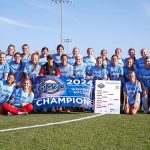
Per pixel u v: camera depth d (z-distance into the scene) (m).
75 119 9.03
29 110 10.32
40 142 6.26
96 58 12.23
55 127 7.77
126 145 6.09
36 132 7.16
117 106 10.65
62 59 11.45
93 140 6.46
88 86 10.91
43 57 12.45
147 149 5.83
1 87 10.41
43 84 10.81
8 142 6.23
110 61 12.17
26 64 11.27
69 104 10.81
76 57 11.80
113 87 10.75
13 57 12.59
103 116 9.73
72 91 10.87
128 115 10.10
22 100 10.38
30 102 10.55
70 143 6.21
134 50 12.50
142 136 6.86
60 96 10.81
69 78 10.90
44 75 10.86
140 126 7.99
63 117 9.45
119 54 12.63
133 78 10.85
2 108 10.06
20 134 6.94
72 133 7.09
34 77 11.10
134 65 12.14
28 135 6.86
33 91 10.81
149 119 9.16
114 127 7.82
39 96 10.77
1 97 10.43
